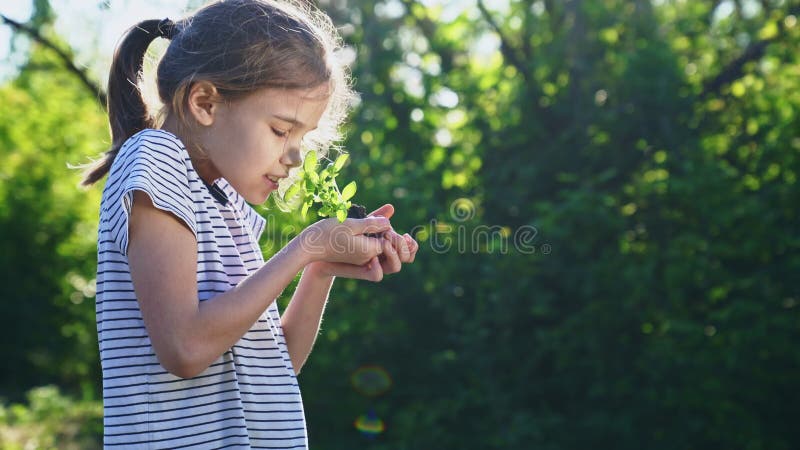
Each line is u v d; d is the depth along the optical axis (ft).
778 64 20.06
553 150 19.66
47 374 30.17
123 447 4.32
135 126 5.13
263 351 4.76
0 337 29.73
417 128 20.94
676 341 17.01
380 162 19.33
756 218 17.22
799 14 19.33
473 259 18.92
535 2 21.79
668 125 18.62
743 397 17.33
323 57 4.68
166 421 4.35
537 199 19.93
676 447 17.16
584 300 18.40
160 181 4.27
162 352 4.09
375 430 19.48
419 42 23.16
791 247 17.60
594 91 19.75
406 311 19.45
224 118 4.55
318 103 4.65
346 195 4.88
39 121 31.32
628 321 17.97
